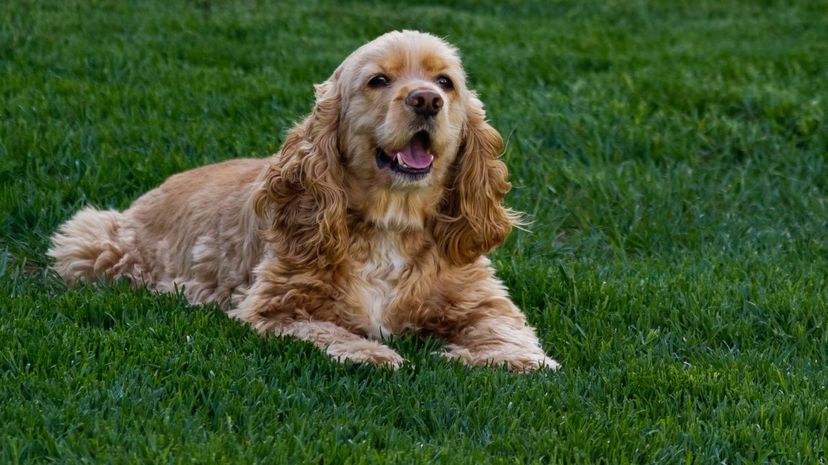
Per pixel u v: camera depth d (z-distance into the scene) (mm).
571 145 9773
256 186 6387
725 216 8586
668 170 9422
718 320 6355
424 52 5996
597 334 6188
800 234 8336
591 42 14297
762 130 10438
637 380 5285
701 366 5605
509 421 4750
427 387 5086
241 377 5059
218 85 10719
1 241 7434
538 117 10141
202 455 4180
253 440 4406
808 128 10367
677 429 4750
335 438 4434
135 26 13273
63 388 4797
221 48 12438
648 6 18219
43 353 5141
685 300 6590
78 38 12289
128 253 7207
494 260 7480
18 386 4785
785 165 9695
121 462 4129
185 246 6949
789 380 5445
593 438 4633
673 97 11258
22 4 13836
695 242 8125
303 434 4484
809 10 18625
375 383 5160
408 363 5445
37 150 8539
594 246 8062
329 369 5297
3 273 6688
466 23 15172
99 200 8094
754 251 7840
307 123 6180
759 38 15633
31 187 7969
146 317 5871
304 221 6090
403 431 4676
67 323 5672
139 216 7406
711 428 4773
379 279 6145
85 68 11102
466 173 6258
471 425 4758
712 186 9180
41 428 4426
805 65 13086
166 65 11484
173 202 7211
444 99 5762
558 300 6711
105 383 4867
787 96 11086
